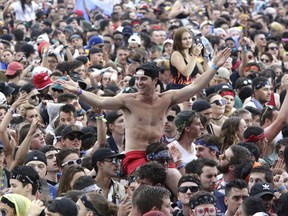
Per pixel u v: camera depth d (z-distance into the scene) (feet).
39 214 76.18
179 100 94.12
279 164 98.68
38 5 224.33
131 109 92.79
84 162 95.04
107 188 91.91
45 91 121.60
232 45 175.32
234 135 102.12
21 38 181.37
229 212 84.43
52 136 106.73
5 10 212.84
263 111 112.98
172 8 215.72
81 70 135.44
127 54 155.63
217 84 132.05
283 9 254.06
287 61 173.88
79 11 220.64
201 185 84.94
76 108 116.88
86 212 77.71
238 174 89.66
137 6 235.20
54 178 95.96
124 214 79.30
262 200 79.82
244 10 242.99
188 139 96.43
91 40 167.84
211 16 236.43
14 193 82.48
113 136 105.50
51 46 158.40
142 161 91.71
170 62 125.80
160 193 74.84
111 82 138.10
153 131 92.94
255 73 150.51
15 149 101.09
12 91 124.88
